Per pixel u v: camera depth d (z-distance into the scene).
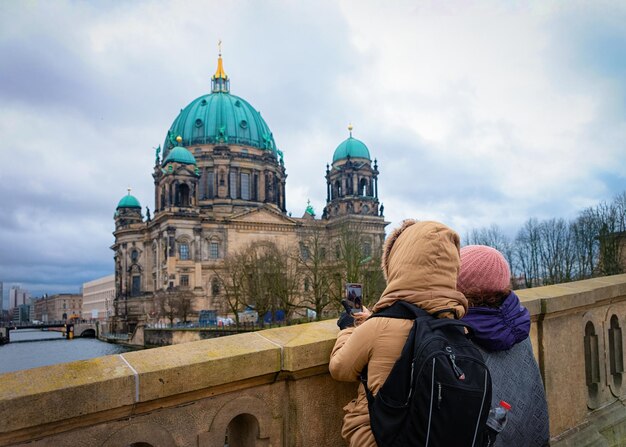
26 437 3.86
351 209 135.75
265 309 89.38
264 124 156.62
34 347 142.25
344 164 139.75
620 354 9.47
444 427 3.39
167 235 123.44
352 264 79.31
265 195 142.12
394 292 4.15
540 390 4.50
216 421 4.77
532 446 4.36
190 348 4.90
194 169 129.62
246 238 130.12
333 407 5.50
